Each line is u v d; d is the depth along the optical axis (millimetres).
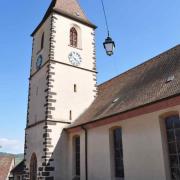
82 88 30391
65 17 32094
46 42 31062
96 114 24422
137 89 22438
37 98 30156
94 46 33531
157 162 16781
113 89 27922
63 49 30422
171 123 16984
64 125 27422
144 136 18094
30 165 28375
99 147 22297
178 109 16125
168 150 16812
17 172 37656
